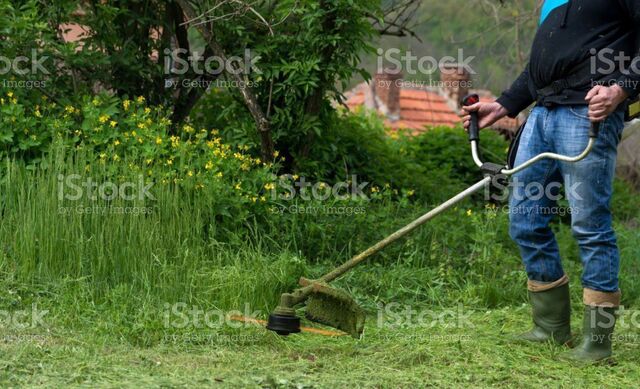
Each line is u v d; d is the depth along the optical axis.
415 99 19.11
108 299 6.43
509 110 6.07
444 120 18.62
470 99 6.03
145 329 5.84
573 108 5.49
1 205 7.15
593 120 5.16
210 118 9.47
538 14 12.73
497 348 5.73
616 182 12.85
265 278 6.71
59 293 6.49
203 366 5.20
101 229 6.86
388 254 8.13
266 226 7.91
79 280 6.57
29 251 6.73
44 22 8.58
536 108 5.71
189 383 4.71
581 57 5.43
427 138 12.25
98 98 8.12
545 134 5.62
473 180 11.87
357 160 9.76
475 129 6.02
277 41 8.75
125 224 6.93
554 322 5.94
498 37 13.62
